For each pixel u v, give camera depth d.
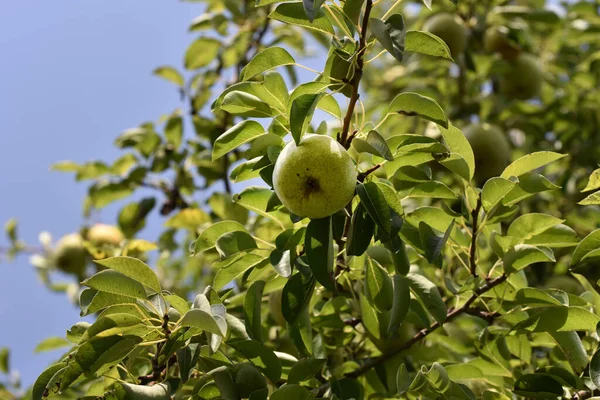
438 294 1.36
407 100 1.26
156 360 1.27
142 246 1.77
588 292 1.42
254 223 1.73
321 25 1.26
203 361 1.28
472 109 2.13
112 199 2.14
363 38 1.23
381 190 1.24
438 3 2.25
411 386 1.27
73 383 1.26
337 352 1.47
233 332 1.32
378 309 1.32
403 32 1.21
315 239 1.25
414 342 1.42
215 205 1.82
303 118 1.21
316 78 1.29
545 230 1.35
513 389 1.32
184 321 1.19
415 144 1.27
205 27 2.18
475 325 1.54
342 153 1.22
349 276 1.40
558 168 2.16
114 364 1.24
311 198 1.21
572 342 1.34
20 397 2.15
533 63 2.16
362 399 1.39
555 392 1.30
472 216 1.34
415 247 1.34
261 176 1.28
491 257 1.60
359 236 1.25
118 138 2.12
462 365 1.38
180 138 2.10
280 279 1.36
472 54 2.09
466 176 1.33
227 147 1.31
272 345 1.52
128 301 1.25
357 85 1.24
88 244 2.01
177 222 1.84
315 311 1.45
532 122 2.13
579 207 2.02
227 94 1.29
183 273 1.94
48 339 1.51
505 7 2.18
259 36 2.19
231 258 1.33
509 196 1.32
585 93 2.26
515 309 1.36
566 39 2.35
